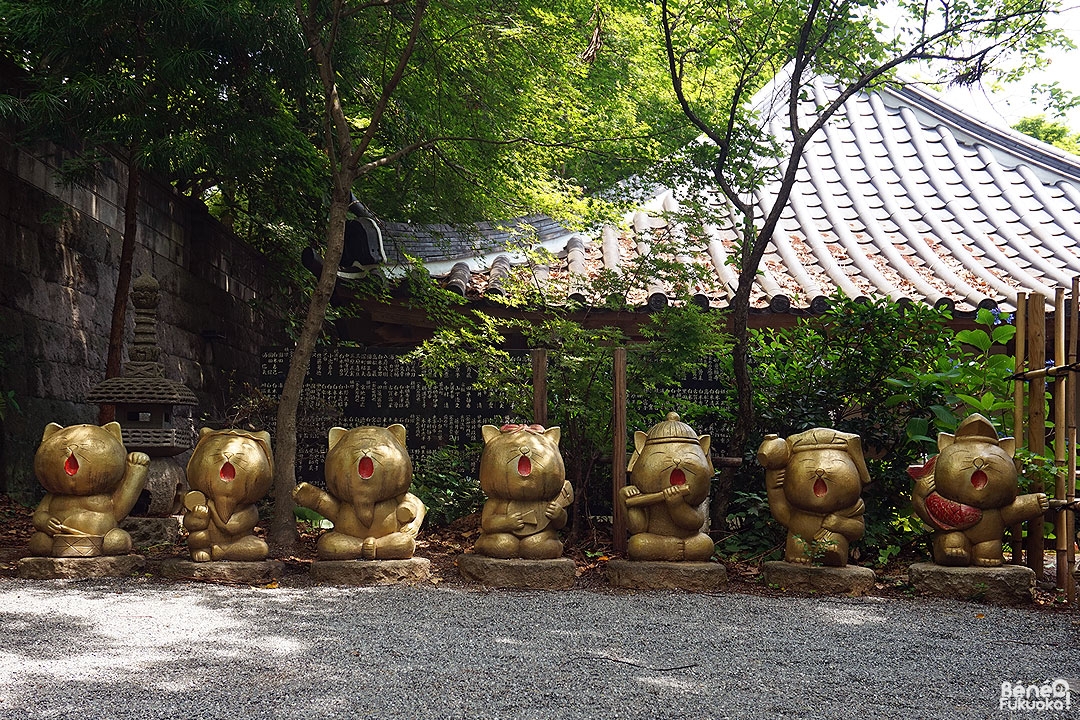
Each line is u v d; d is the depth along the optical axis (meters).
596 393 8.62
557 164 10.98
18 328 9.11
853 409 8.97
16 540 8.07
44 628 5.38
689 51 9.10
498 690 4.44
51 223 9.66
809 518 7.14
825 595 6.93
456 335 9.52
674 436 7.30
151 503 8.51
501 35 9.39
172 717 3.99
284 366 11.73
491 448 7.34
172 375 11.63
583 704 4.28
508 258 12.69
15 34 8.32
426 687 4.46
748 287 8.45
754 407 8.95
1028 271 12.07
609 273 9.06
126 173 11.20
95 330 10.46
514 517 7.17
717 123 9.02
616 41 9.60
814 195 14.34
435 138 9.18
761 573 7.59
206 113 9.29
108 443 7.33
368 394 11.54
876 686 4.68
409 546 7.24
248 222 14.36
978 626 6.01
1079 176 14.91
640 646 5.32
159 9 8.00
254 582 7.02
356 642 5.23
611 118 10.13
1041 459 7.24
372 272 11.48
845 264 12.20
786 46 8.89
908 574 7.38
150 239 11.43
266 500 10.16
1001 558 6.99
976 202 14.07
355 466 7.11
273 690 4.36
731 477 8.53
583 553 8.29
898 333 8.66
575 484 8.72
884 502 8.41
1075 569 7.04
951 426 8.13
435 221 12.26
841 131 15.87
